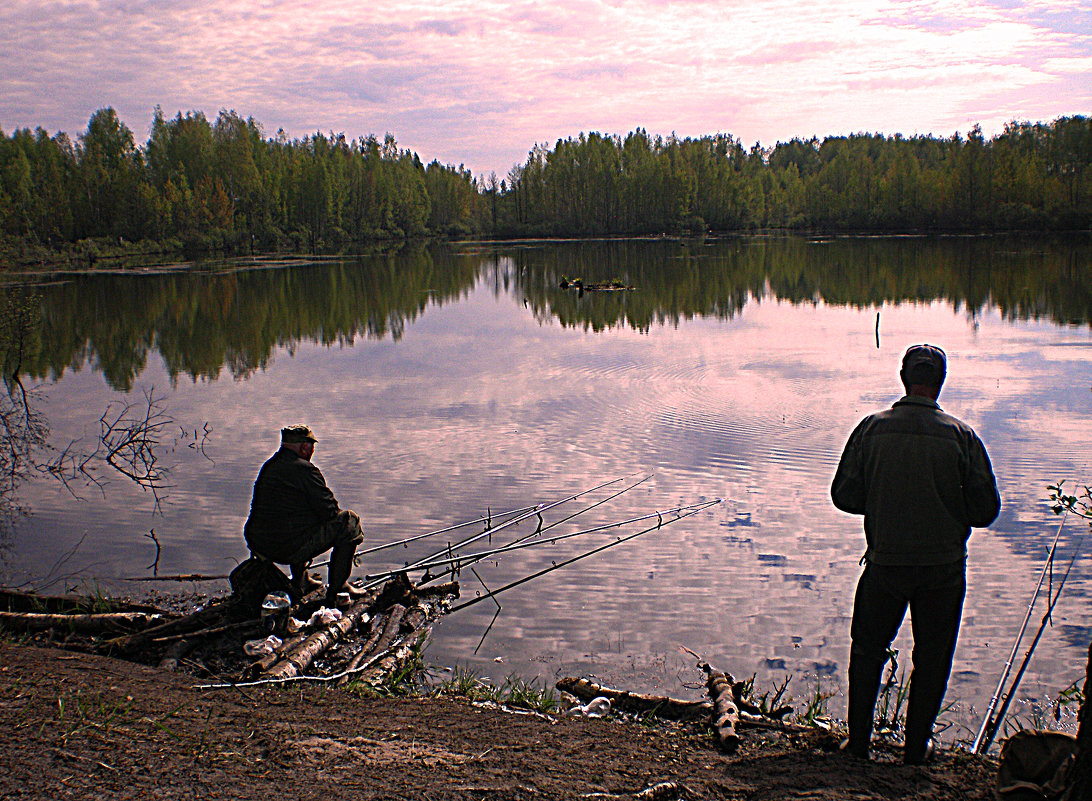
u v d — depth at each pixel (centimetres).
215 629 635
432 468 1112
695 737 474
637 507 948
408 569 766
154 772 359
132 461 1182
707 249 7062
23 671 495
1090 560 760
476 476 1077
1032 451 1085
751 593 718
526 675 593
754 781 390
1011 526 841
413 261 6525
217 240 7556
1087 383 1478
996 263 4478
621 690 566
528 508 958
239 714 451
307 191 9381
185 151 9225
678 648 627
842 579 744
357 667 591
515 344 2209
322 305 3369
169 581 773
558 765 404
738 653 616
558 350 2072
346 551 706
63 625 649
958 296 3003
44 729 394
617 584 745
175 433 1345
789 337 2148
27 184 7756
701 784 384
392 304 3372
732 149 16538
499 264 5931
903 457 396
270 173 9225
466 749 421
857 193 10906
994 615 664
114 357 2156
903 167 10481
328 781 364
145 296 3756
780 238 9156
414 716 480
